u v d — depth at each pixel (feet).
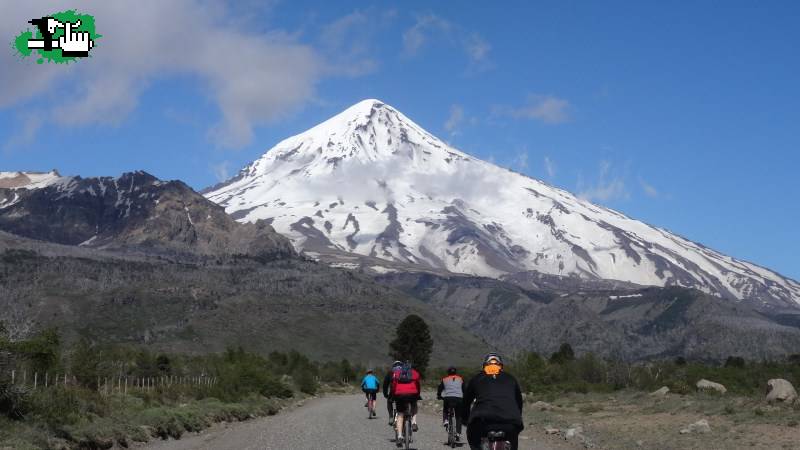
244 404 143.64
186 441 88.12
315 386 273.13
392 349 415.44
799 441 72.64
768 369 176.14
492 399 46.85
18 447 63.21
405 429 74.33
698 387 150.10
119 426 83.46
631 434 89.10
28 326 96.43
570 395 179.42
